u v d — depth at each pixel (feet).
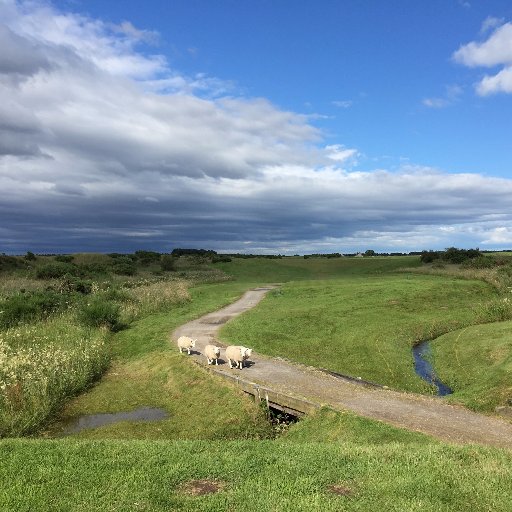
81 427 57.62
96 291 144.97
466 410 51.24
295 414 54.44
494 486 28.22
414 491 27.37
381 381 75.82
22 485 27.84
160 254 339.98
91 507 25.30
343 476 29.50
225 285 219.20
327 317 118.01
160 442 38.01
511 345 81.51
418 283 160.66
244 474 29.89
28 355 66.03
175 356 81.82
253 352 84.74
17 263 235.40
